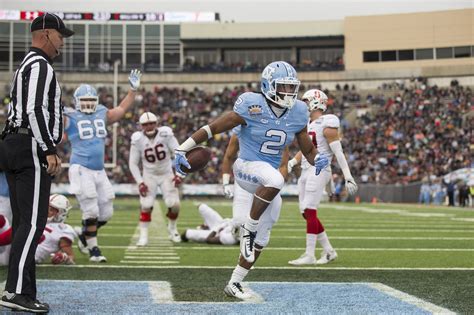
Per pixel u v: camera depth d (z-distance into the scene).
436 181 46.41
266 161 8.11
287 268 10.66
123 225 21.75
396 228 20.55
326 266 10.95
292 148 52.41
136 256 12.48
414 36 67.88
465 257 12.25
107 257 12.29
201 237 15.34
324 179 11.47
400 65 68.62
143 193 14.83
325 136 11.38
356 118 63.66
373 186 49.69
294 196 51.66
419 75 67.00
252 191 8.13
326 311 6.71
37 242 6.79
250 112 7.87
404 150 55.91
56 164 6.76
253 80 72.81
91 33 76.25
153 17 73.81
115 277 9.39
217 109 68.06
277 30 74.50
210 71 73.25
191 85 73.19
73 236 11.20
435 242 15.59
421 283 8.79
